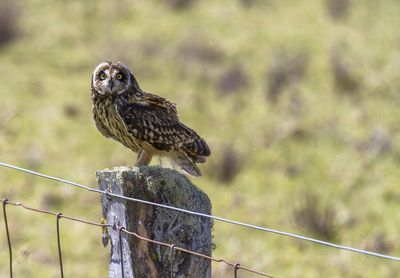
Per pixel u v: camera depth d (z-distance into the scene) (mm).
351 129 18266
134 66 22172
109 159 16469
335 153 16953
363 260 12625
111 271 5777
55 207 14328
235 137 17953
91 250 12758
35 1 26219
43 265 12031
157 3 27312
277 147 17312
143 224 5594
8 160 16094
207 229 5664
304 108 19500
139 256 5613
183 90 21000
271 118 19031
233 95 20609
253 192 15289
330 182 15617
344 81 20906
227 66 22969
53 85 20594
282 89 20922
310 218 13703
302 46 24203
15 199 14539
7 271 11469
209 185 15477
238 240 13344
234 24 25844
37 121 18156
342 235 13500
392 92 20625
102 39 24109
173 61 22953
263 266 12375
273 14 26875
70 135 17609
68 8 26125
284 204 14570
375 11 27016
